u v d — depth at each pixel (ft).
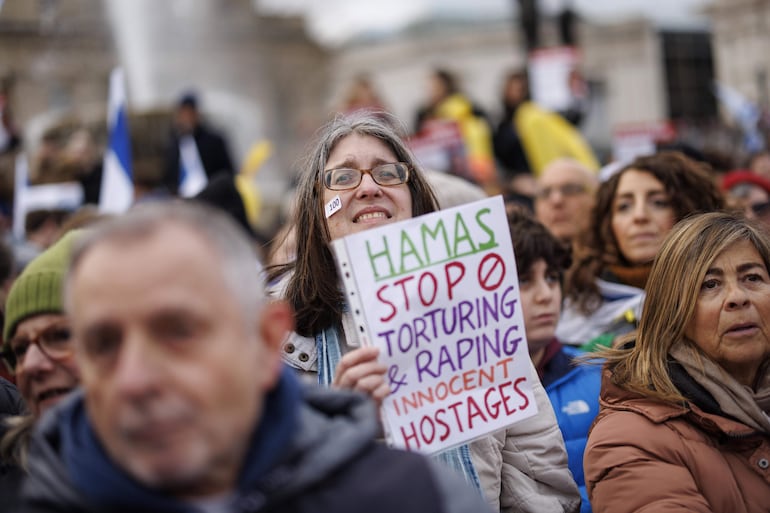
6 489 9.33
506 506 10.59
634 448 10.02
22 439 9.41
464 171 32.55
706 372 10.38
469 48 98.94
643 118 79.41
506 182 27.73
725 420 10.15
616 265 15.93
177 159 34.81
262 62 90.58
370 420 7.19
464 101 37.68
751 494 10.03
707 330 10.49
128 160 22.06
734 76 66.13
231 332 6.42
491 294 9.69
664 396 10.25
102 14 54.29
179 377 6.26
